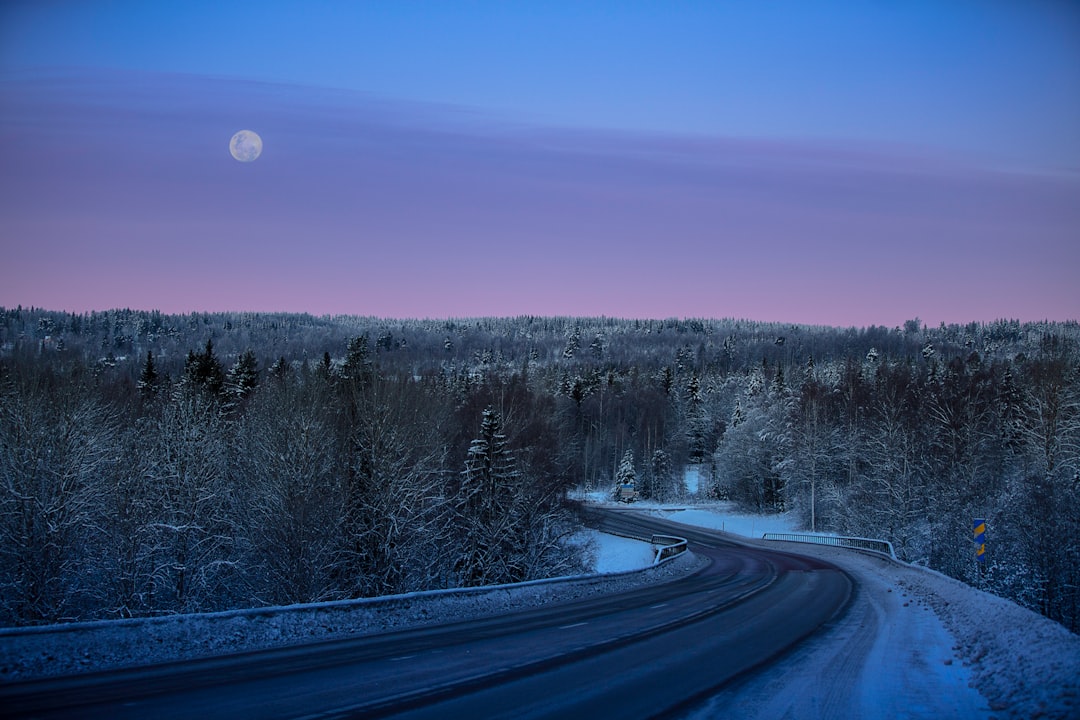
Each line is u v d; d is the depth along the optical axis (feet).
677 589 92.38
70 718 26.48
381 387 117.70
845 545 180.34
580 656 42.37
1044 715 27.89
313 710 28.50
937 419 182.39
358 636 49.08
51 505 93.09
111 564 97.81
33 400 99.81
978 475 158.61
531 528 127.44
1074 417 159.43
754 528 248.32
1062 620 112.78
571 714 29.27
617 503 309.22
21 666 34.88
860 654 44.55
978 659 40.68
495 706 30.12
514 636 50.06
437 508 118.62
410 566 108.58
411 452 114.73
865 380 310.04
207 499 107.34
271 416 110.11
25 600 90.53
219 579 108.06
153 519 102.27
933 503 160.56
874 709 31.07
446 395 175.22
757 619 61.11
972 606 59.41
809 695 33.50
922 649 46.50
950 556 145.38
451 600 64.39
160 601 103.30
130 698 29.73
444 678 35.35
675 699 32.27
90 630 39.19
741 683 35.83
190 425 109.40
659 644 47.34
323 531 94.17
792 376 369.50
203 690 31.53
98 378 145.48
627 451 321.93
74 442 99.55
